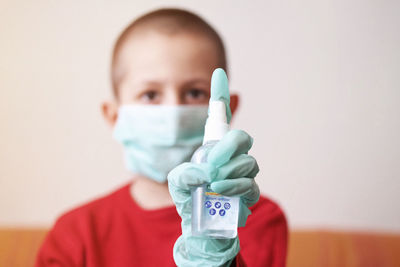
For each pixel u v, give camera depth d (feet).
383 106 6.06
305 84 6.14
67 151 6.19
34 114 6.23
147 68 3.74
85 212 4.15
